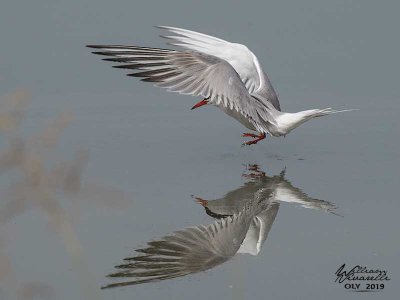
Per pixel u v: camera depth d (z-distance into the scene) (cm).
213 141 1516
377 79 1764
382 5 2080
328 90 1717
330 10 2053
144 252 1079
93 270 1029
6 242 1073
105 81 1725
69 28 1928
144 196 1264
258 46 1877
